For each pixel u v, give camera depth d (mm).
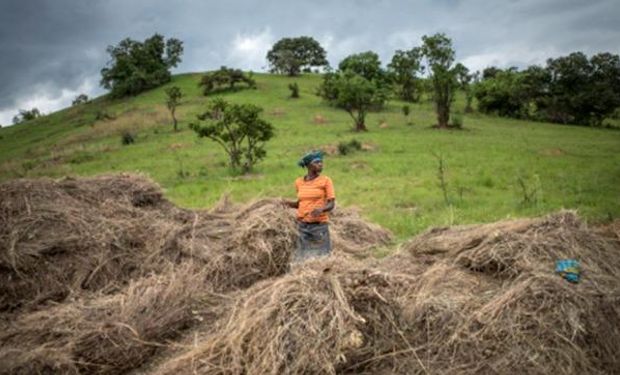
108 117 55781
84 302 5918
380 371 4449
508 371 4289
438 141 29953
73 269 6754
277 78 79938
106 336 4953
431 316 4910
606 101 53062
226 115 22344
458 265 6246
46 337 5082
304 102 55062
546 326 4555
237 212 8930
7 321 5871
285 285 4742
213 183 19391
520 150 25766
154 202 9508
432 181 16562
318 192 6746
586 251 5812
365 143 28656
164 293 5797
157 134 41688
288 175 19578
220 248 7359
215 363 4520
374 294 4855
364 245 8867
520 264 5633
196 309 5922
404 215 11492
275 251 7109
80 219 7496
